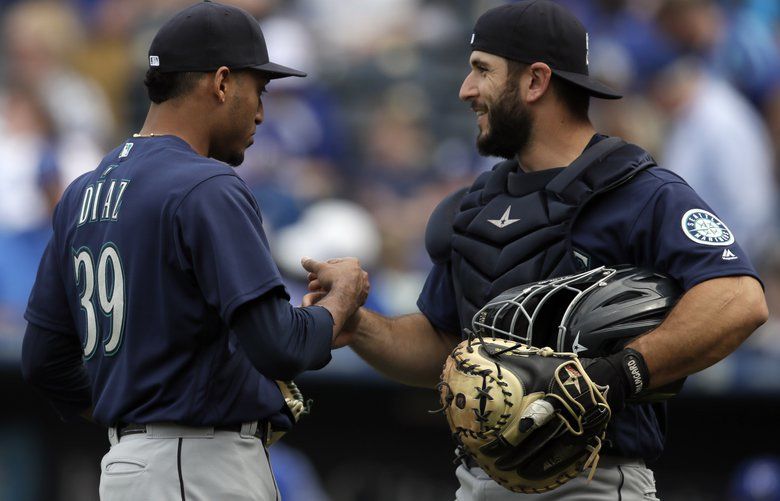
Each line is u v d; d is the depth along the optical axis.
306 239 27.28
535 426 10.72
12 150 28.12
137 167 11.43
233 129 11.83
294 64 31.41
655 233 11.53
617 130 28.48
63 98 29.97
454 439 11.90
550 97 12.18
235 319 10.88
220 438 11.38
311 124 30.38
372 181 29.89
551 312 11.71
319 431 23.72
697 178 27.81
